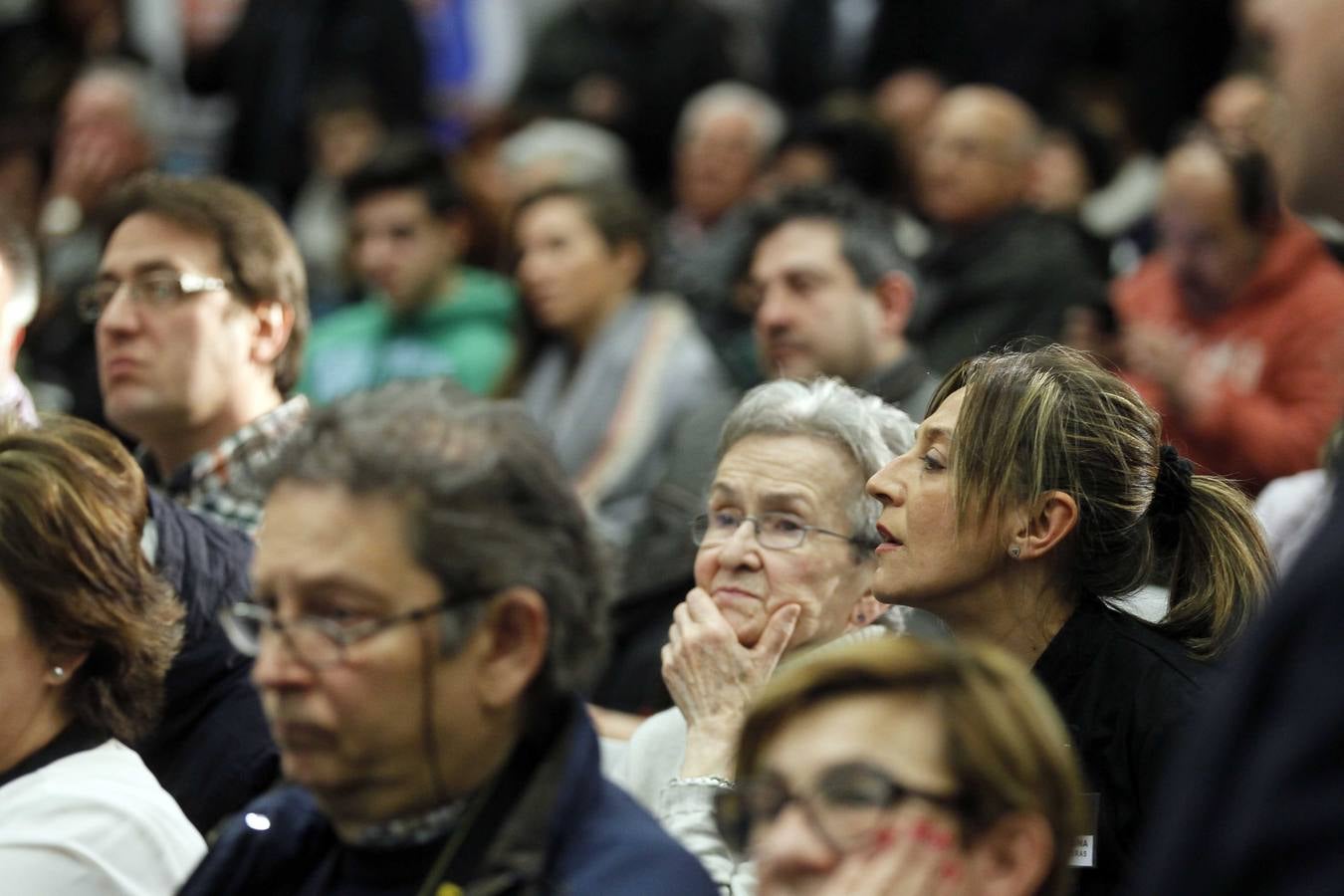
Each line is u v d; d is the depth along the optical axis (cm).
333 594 577
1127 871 759
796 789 520
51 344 1705
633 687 1234
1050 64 2392
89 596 779
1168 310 1551
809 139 2033
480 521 581
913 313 1619
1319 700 402
